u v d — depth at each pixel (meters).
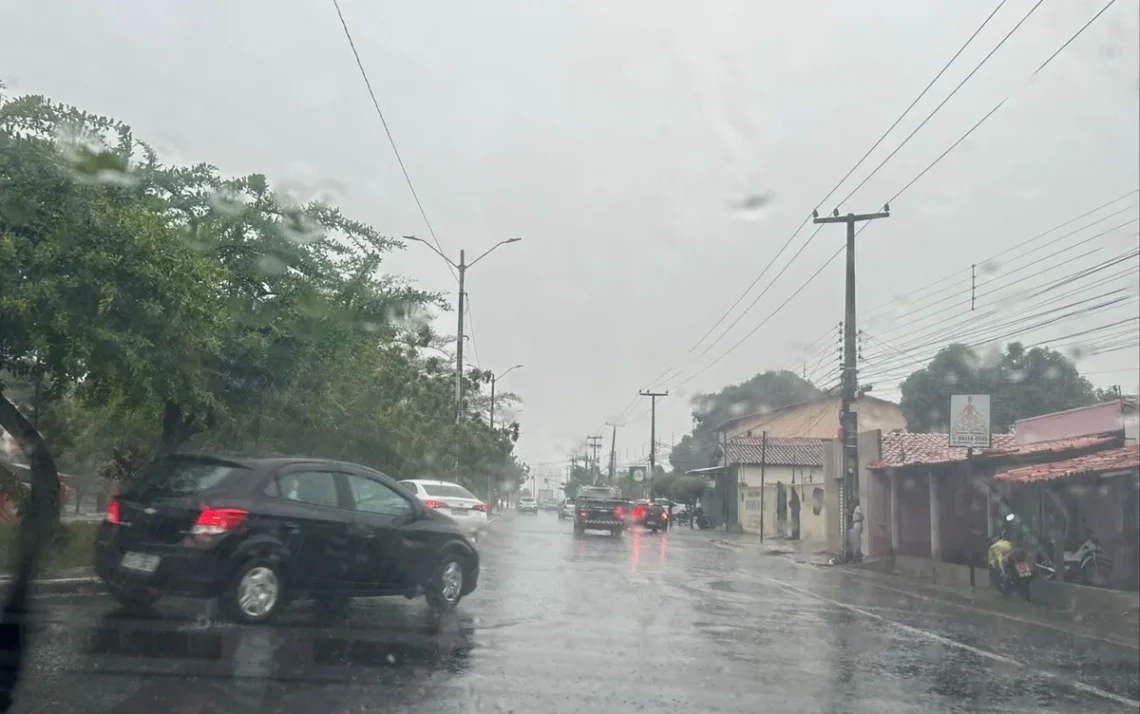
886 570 25.34
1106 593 17.22
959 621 14.84
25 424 12.95
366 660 8.88
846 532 27.69
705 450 78.62
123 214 10.38
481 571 18.08
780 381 69.12
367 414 21.83
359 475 11.09
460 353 35.91
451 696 7.78
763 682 8.98
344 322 14.56
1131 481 18.73
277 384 14.05
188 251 11.18
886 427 60.56
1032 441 25.11
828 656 10.59
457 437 34.47
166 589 9.41
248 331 13.47
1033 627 14.67
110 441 18.48
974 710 8.36
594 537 35.34
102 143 11.41
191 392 11.84
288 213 14.28
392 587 11.03
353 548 10.61
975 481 23.20
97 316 10.16
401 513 11.38
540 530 40.41
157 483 10.12
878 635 12.52
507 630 11.02
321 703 7.34
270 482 10.17
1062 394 37.19
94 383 11.70
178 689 7.49
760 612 14.13
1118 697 9.33
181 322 10.78
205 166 13.77
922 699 8.66
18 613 10.12
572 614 12.64
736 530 52.78
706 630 11.94
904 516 29.44
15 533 13.72
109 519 10.00
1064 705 8.79
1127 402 21.03
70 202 10.19
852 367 27.67
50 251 9.92
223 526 9.57
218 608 9.84
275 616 9.95
